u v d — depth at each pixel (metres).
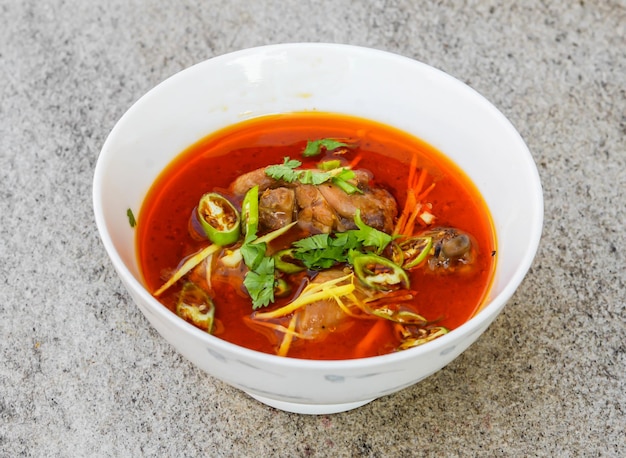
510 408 0.55
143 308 0.48
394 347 0.50
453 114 0.56
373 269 0.52
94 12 0.74
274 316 0.51
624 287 0.60
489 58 0.71
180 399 0.55
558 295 0.59
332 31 0.72
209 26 0.73
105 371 0.56
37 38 0.72
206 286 0.52
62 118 0.67
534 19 0.74
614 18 0.74
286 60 0.57
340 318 0.51
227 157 0.57
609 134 0.67
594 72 0.71
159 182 0.56
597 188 0.64
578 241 0.62
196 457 0.53
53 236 0.62
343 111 0.59
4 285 0.60
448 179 0.57
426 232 0.54
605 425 0.55
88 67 0.70
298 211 0.54
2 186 0.64
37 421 0.55
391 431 0.54
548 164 0.66
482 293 0.52
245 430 0.54
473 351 0.57
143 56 0.71
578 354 0.57
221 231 0.53
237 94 0.57
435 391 0.56
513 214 0.52
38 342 0.57
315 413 0.55
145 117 0.54
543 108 0.68
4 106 0.68
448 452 0.53
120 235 0.52
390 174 0.57
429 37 0.72
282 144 0.58
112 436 0.54
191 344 0.46
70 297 0.59
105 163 0.52
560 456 0.54
